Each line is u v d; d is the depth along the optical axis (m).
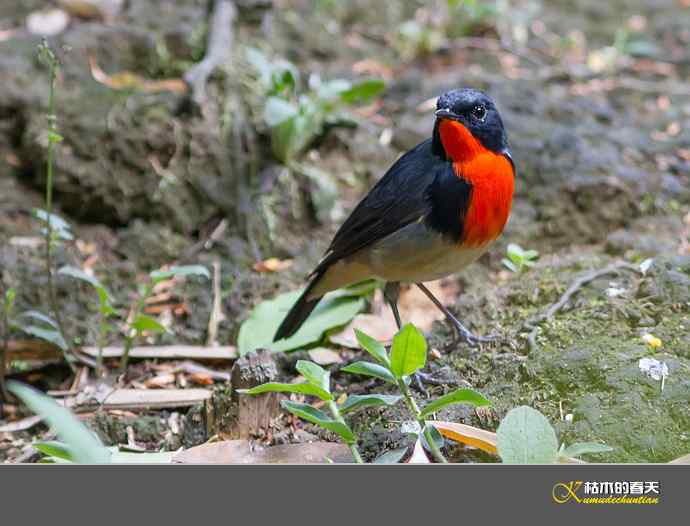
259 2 14.32
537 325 8.80
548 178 11.85
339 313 9.98
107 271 11.13
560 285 9.56
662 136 13.16
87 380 9.56
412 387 8.40
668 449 7.04
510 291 9.70
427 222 8.37
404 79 13.99
